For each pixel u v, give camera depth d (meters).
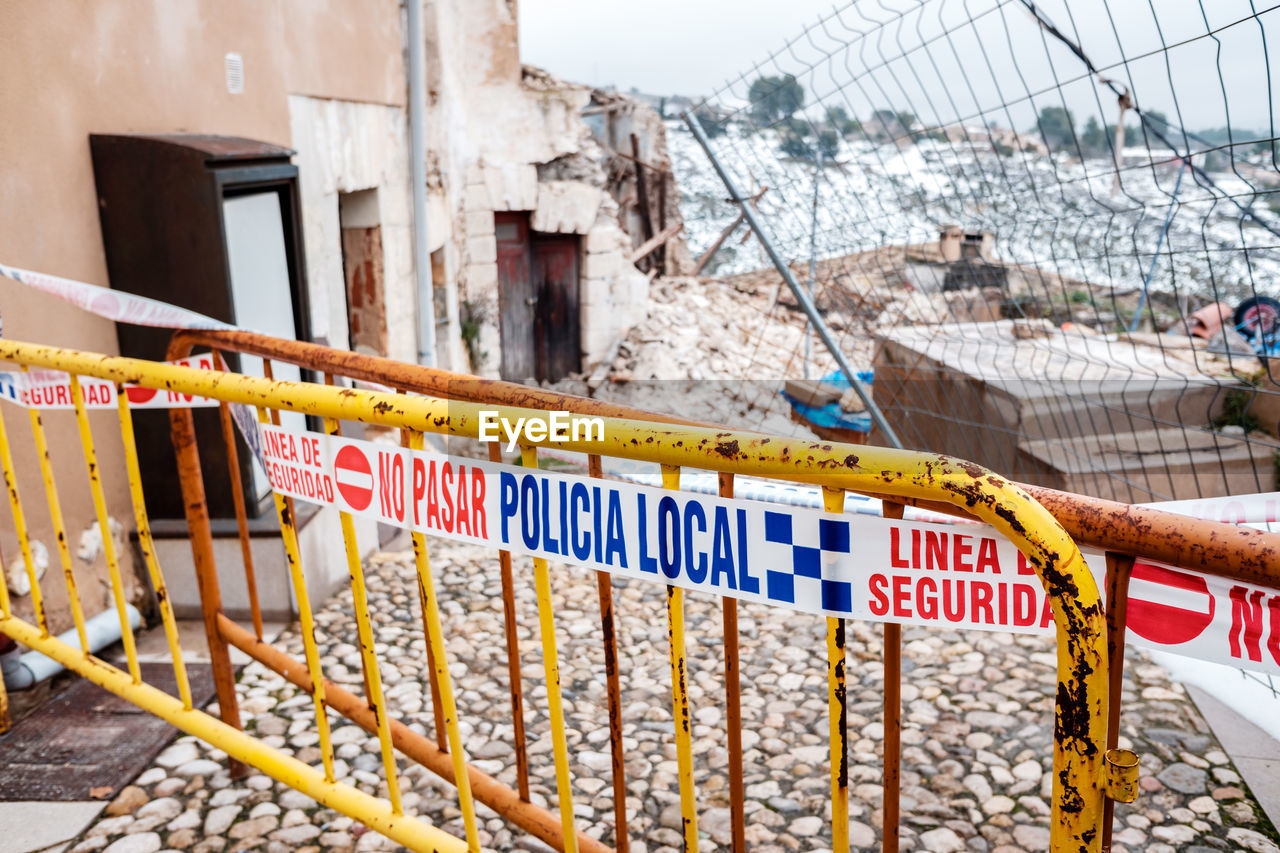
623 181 15.97
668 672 3.48
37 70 3.32
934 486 1.15
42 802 2.65
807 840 2.54
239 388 1.93
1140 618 1.26
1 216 3.18
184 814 2.61
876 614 1.31
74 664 2.61
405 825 1.96
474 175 11.24
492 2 11.04
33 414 2.50
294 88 5.35
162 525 3.89
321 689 2.06
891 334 6.10
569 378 13.04
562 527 1.54
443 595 4.20
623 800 1.79
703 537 1.40
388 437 6.52
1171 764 2.82
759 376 12.20
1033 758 2.89
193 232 3.67
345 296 6.64
